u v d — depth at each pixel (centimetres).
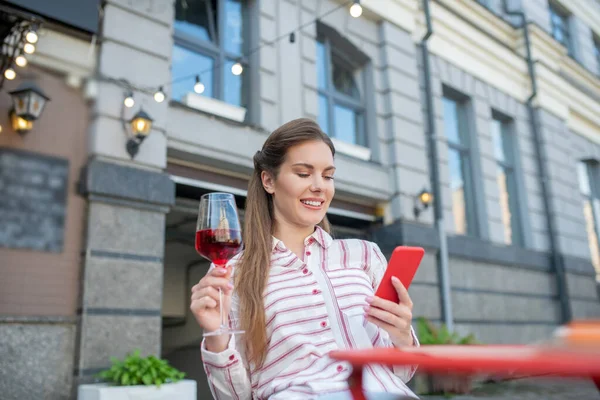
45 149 370
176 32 486
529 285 745
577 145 948
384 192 596
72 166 381
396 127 618
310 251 139
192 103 468
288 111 530
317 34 607
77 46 398
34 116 359
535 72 860
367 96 630
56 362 351
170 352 672
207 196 127
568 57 936
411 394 117
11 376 332
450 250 631
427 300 587
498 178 788
